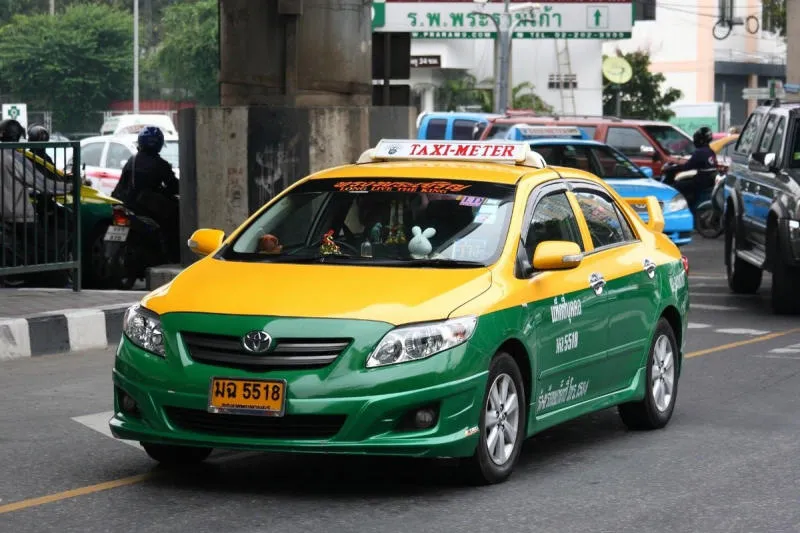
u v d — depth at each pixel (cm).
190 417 913
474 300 931
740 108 10744
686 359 1638
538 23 7225
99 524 855
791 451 1107
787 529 859
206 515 877
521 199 1044
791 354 1678
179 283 973
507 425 967
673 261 1241
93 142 3900
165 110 9762
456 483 960
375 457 1058
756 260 2134
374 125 2003
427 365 888
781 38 11069
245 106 2006
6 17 10819
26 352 1566
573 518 878
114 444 1101
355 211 1052
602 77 8281
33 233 1739
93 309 1667
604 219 1164
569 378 1048
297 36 2033
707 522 874
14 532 837
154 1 11075
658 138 4006
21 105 5116
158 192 2141
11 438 1119
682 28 10075
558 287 1027
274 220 1070
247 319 898
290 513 884
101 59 9719
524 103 7912
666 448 1120
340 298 912
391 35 2303
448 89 8194
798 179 2006
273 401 880
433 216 1033
